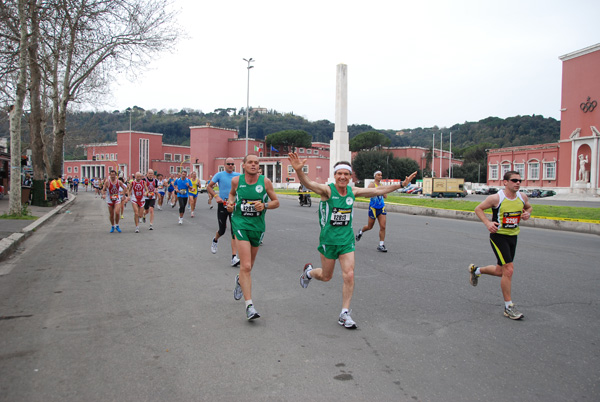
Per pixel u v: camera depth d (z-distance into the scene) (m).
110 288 6.29
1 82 17.45
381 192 5.01
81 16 18.06
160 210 21.33
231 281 6.75
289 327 4.68
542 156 55.91
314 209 23.80
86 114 80.06
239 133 134.25
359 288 6.38
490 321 4.93
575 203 37.12
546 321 4.95
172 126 136.88
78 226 14.33
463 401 3.14
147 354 3.93
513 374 3.59
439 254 9.19
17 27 16.12
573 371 3.65
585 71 47.53
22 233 11.23
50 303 5.52
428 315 5.13
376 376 3.53
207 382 3.39
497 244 5.16
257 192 5.01
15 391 3.22
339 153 32.81
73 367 3.65
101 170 86.56
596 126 46.56
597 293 6.16
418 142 154.62
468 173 86.00
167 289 6.24
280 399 3.13
